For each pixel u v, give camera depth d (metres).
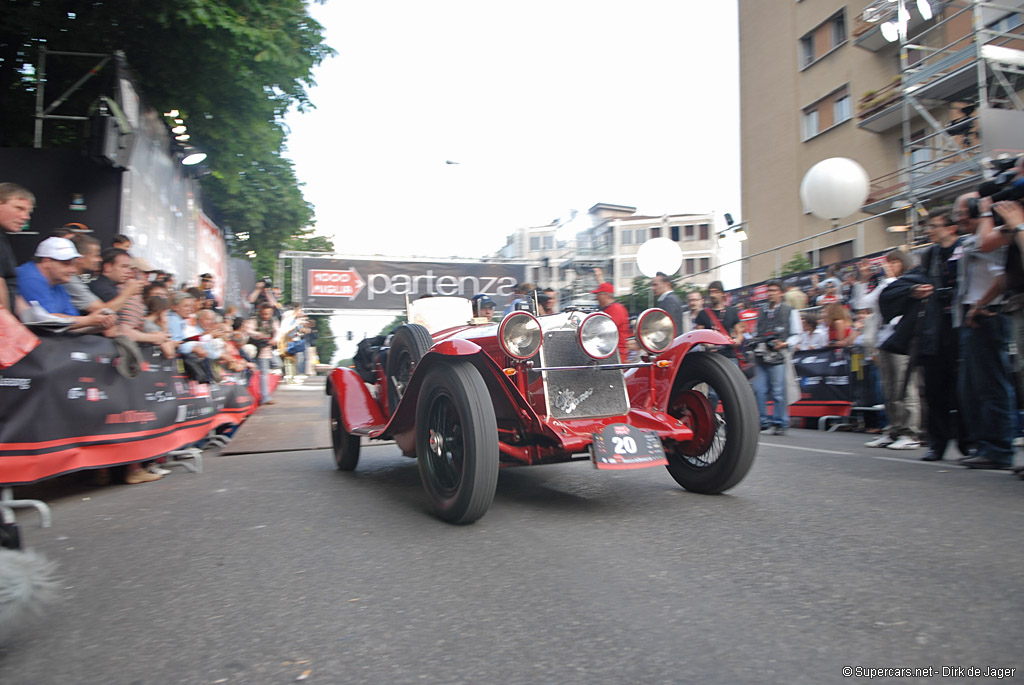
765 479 4.37
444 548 2.95
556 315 4.01
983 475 4.40
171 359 5.40
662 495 3.97
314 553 2.90
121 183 8.79
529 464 3.73
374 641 1.98
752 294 10.93
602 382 3.88
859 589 2.30
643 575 2.52
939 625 1.99
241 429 7.72
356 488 4.44
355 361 5.97
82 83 9.21
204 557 2.86
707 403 4.03
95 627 2.12
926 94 12.73
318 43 12.49
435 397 3.54
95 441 4.25
